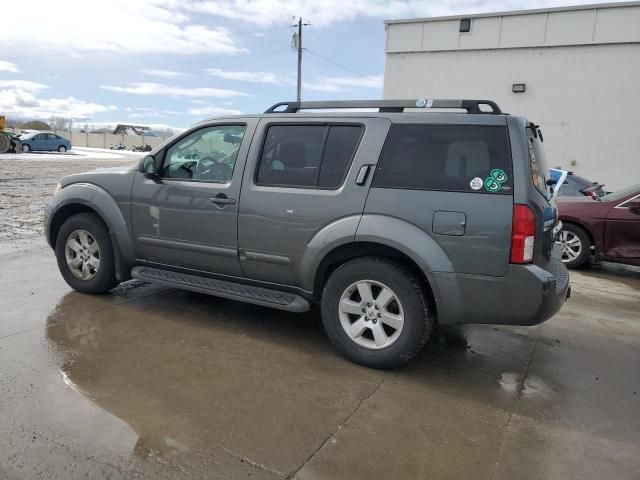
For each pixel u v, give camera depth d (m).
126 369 3.50
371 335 3.80
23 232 8.12
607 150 14.03
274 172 4.02
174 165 4.53
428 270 3.40
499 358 4.07
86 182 4.91
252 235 4.04
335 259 3.83
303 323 4.59
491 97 15.22
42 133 35.56
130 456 2.56
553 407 3.29
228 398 3.19
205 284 4.38
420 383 3.54
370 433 2.88
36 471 2.42
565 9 13.95
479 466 2.63
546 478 2.55
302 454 2.65
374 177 3.61
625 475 2.60
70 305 4.75
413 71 16.16
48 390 3.16
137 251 4.71
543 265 3.48
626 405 3.36
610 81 13.77
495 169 3.31
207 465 2.53
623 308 5.71
